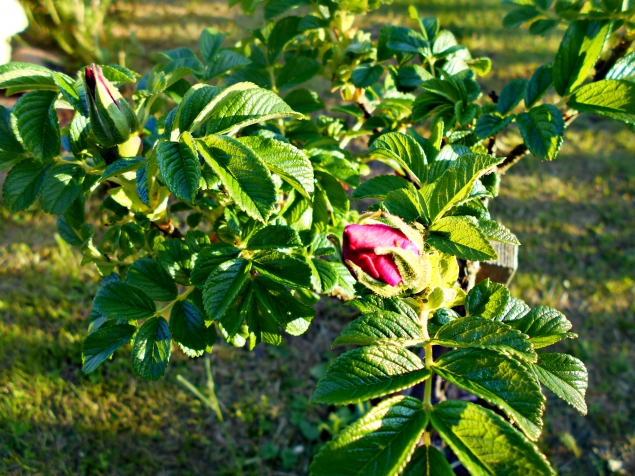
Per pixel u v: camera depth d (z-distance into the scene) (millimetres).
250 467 2676
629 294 3350
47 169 1145
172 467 2656
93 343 1153
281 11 1575
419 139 1257
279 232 1102
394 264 850
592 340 3146
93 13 4879
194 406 2852
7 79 1034
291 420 2832
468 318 889
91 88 1005
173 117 1008
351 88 1691
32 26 4766
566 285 3385
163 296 1167
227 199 1270
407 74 1492
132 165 1014
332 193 1318
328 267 1200
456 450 710
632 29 1323
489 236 1008
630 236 3662
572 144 4301
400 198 972
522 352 822
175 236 1384
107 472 2627
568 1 1539
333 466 721
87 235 1278
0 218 3732
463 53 1702
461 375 810
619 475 2646
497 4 5633
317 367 3055
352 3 1509
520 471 692
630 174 4047
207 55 1630
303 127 1452
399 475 747
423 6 5555
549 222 3744
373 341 838
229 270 1052
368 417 752
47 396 2854
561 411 2895
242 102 996
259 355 3090
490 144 1472
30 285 3334
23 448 2688
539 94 1374
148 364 1121
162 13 5574
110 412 2814
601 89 1236
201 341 1156
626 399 2924
